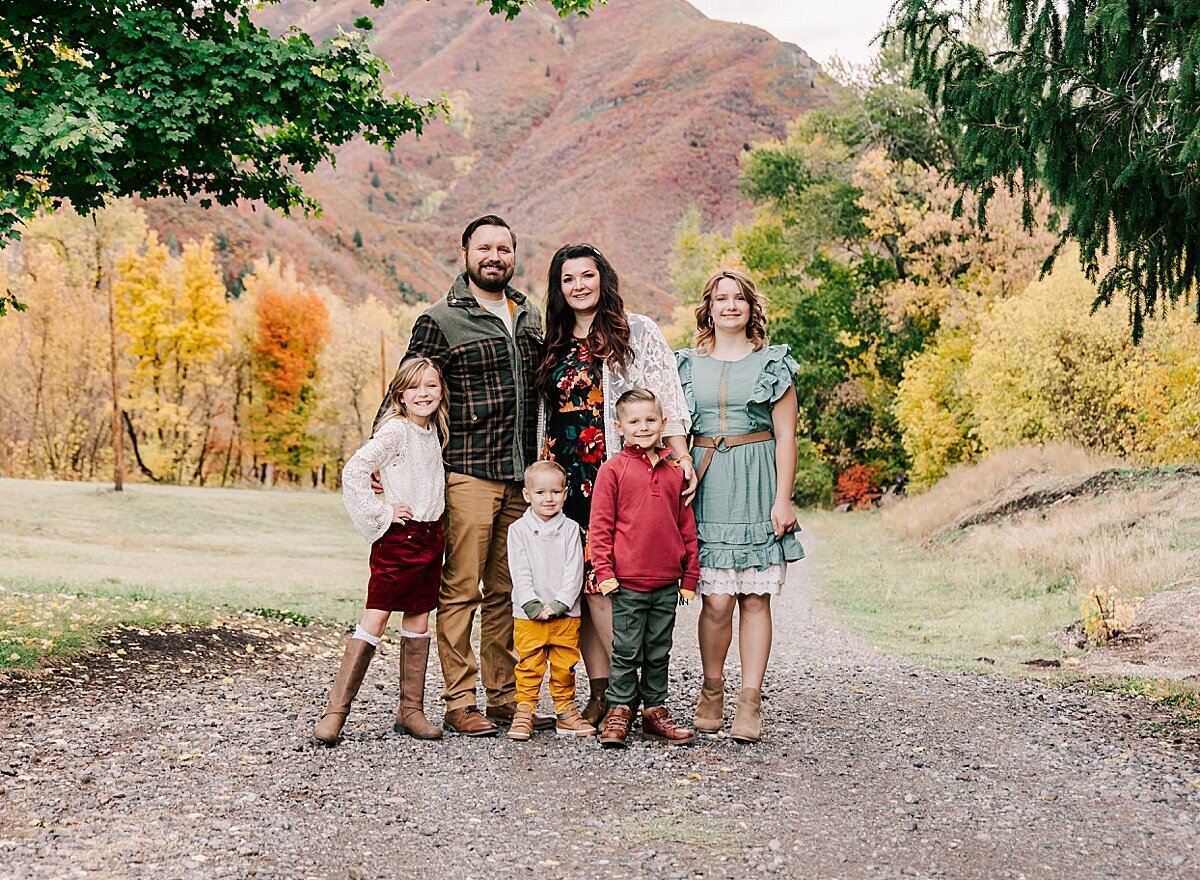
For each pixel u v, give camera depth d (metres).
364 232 162.75
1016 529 15.62
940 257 29.61
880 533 22.14
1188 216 6.14
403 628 4.72
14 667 5.42
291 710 5.07
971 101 6.20
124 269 44.44
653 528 4.55
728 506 4.72
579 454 4.75
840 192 34.78
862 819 3.64
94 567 14.98
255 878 2.92
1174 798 3.95
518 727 4.64
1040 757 4.57
